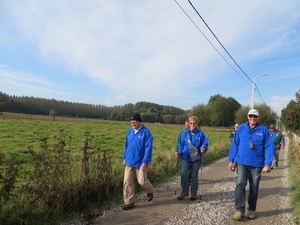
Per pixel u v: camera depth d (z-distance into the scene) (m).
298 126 40.34
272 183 7.99
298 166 11.96
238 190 4.71
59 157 4.66
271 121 45.50
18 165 4.16
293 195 6.39
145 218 4.58
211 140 26.11
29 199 4.16
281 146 12.10
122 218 4.56
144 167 4.91
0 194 3.76
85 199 4.91
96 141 18.34
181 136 5.95
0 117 46.22
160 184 7.16
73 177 4.90
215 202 5.68
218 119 64.12
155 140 22.20
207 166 11.24
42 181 4.32
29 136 18.53
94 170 5.36
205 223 4.46
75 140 16.94
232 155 4.94
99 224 4.27
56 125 33.31
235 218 4.68
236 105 67.62
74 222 4.29
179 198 5.73
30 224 3.91
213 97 68.75
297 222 4.64
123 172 6.28
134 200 5.59
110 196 5.47
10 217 3.80
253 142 4.68
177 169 8.89
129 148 5.09
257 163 4.66
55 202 4.35
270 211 5.21
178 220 4.54
